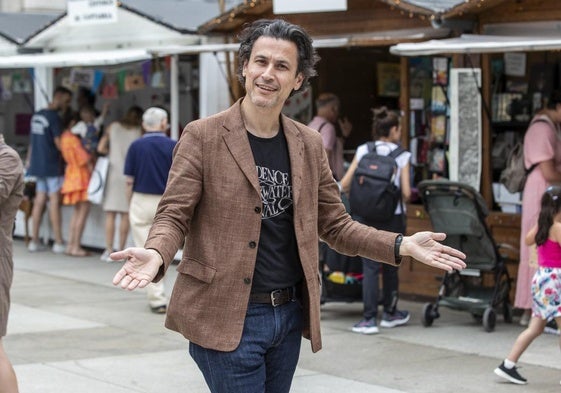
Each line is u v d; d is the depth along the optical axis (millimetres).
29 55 13266
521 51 8859
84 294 10555
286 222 3799
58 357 7535
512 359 6809
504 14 9039
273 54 3693
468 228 8344
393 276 8805
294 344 3873
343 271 8906
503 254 9227
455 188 8281
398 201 8500
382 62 11781
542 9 8781
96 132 13219
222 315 3688
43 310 9586
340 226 3965
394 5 9266
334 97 10312
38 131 13477
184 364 7332
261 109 3732
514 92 9445
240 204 3705
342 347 7988
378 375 7051
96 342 8117
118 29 12680
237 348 3686
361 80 11742
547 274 6727
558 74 9227
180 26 11852
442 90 9766
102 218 13664
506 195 9320
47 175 13516
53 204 13641
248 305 3736
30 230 14812
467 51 8266
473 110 9219
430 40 9352
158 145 9516
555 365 7371
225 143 3734
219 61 11289
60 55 12281
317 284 3854
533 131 8570
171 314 3773
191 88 12516
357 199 8328
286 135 3830
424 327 8812
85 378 6879
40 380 6805
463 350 7883
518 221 9109
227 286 3686
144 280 3389
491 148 9445
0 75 15609
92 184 12719
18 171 5395
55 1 16391
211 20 11102
